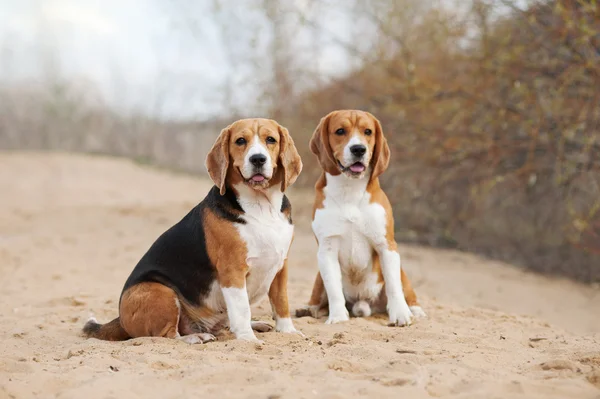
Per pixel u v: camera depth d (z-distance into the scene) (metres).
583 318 9.60
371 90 14.02
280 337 5.92
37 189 25.27
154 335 5.98
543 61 12.25
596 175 12.59
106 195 25.09
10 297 8.90
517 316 7.64
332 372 4.69
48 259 12.42
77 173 29.09
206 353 5.25
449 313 7.49
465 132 12.92
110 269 11.46
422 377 4.52
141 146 39.91
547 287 11.66
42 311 7.76
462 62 13.16
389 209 6.91
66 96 42.91
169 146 39.06
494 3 11.99
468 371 4.75
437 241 14.89
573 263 13.07
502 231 14.61
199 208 6.12
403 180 14.72
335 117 6.85
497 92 12.95
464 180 14.44
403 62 13.14
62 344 6.09
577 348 5.68
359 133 6.72
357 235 6.82
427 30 13.08
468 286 11.15
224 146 5.89
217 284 5.99
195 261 6.01
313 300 7.29
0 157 31.20
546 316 9.60
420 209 15.03
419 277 11.58
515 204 14.55
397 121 13.78
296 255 12.96
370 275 7.04
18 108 42.62
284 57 15.12
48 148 41.47
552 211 13.88
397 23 13.14
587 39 10.50
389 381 4.44
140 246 13.92
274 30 14.88
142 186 27.81
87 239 14.75
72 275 10.86
